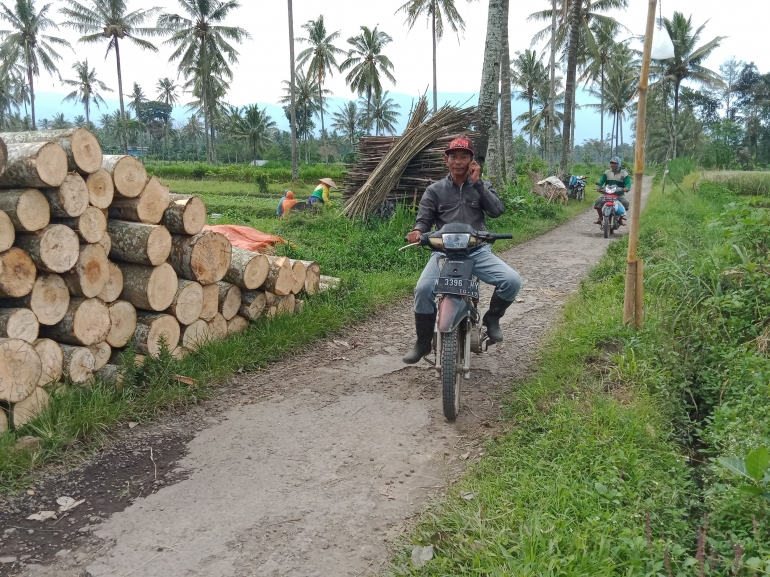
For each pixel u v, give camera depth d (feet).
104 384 15.52
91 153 14.88
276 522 10.88
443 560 9.45
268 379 17.66
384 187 40.60
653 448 12.60
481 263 16.02
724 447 12.30
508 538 9.90
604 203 46.09
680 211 50.88
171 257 17.71
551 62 99.25
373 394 16.61
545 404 14.92
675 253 25.75
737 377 15.31
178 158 275.39
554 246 41.19
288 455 13.29
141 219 16.62
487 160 58.34
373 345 20.68
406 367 18.63
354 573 9.58
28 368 13.48
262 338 19.38
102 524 10.84
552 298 26.53
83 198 14.69
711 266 21.45
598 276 28.50
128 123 257.34
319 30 160.66
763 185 89.25
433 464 12.87
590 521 9.92
